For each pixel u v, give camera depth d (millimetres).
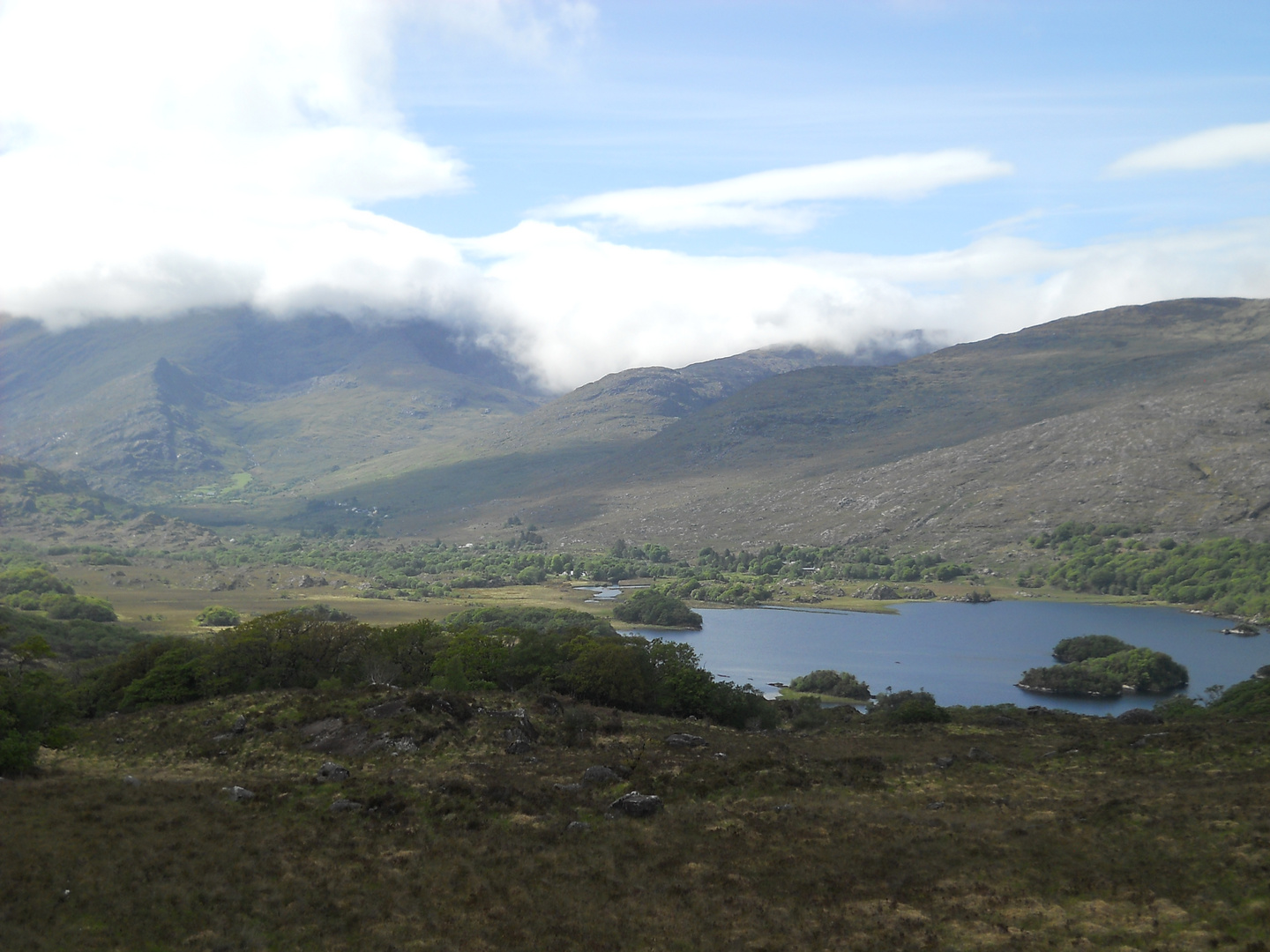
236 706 95188
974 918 41125
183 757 81062
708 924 41656
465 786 63156
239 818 55812
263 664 123062
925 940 39188
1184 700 151500
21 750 69875
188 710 97312
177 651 124500
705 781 68000
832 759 81812
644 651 134750
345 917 42094
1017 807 60250
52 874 44062
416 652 137250
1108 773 73312
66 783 65188
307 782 65312
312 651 126188
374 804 58438
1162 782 67438
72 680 156375
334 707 89500
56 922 39531
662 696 126250
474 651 130750
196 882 44719
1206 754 76188
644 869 48562
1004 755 84938
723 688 130500
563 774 71812
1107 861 46562
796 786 68000
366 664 126375
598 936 40469
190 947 38406
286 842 51531
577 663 126750
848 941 39438
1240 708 130875
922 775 74062
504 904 43719
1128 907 40688
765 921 41750
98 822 53219
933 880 45625
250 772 74500
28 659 80688
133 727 93000
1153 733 92250
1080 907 41156
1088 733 101062
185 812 56375
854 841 52438
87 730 93875
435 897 44469
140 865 46156
